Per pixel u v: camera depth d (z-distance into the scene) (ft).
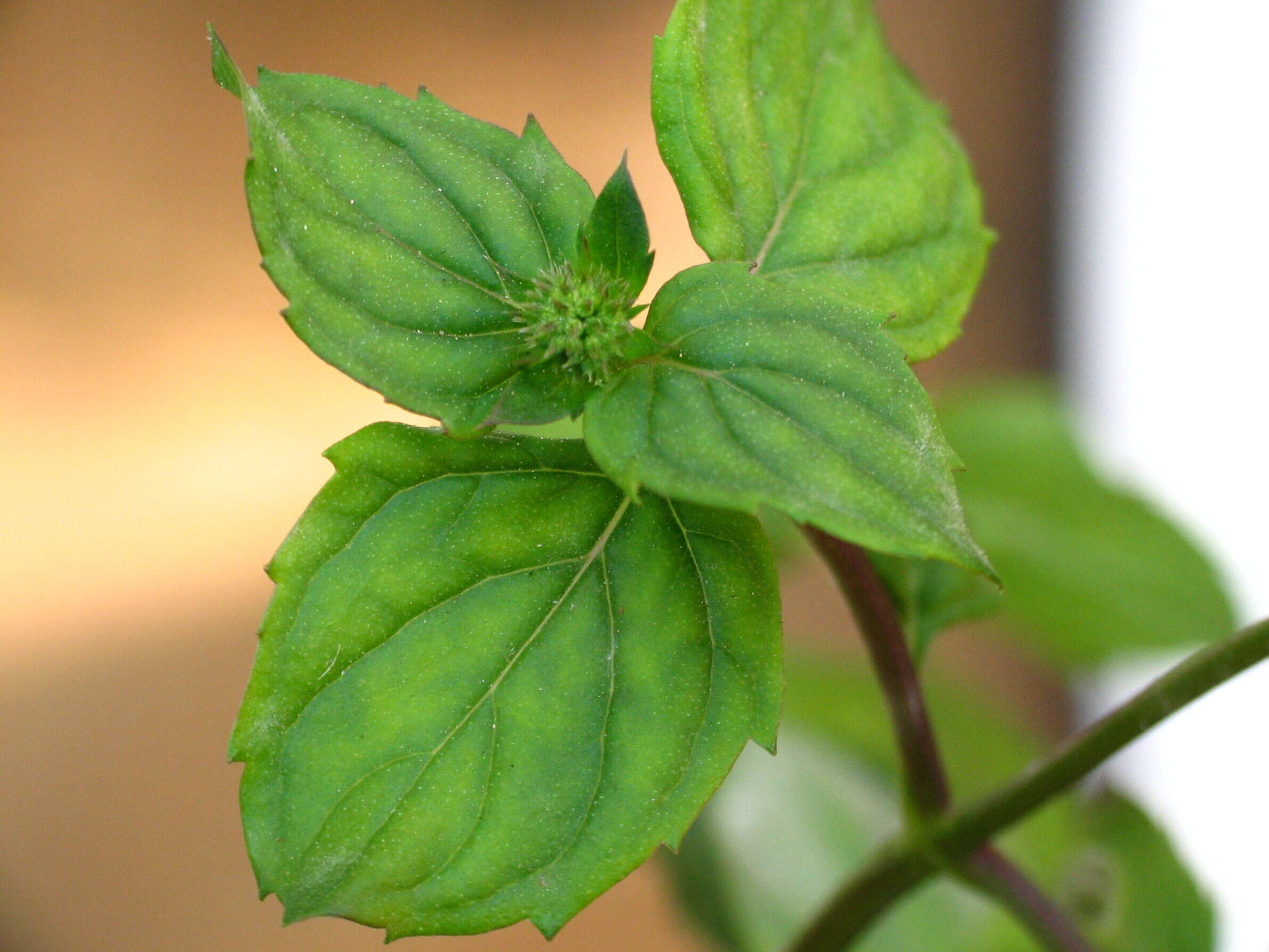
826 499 0.93
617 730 0.96
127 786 1.81
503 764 0.96
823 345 0.96
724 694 0.96
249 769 0.95
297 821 0.95
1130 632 1.28
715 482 0.93
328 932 1.78
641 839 0.96
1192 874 1.21
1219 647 1.00
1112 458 1.61
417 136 0.98
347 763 0.95
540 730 0.96
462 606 0.96
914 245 1.05
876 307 1.03
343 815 0.95
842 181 1.04
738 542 0.97
